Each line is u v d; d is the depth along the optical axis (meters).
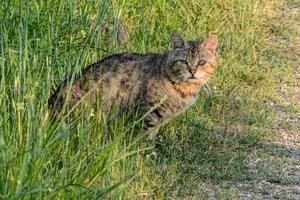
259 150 9.73
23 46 8.59
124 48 10.55
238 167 9.05
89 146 7.62
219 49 12.95
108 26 10.24
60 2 9.66
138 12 11.77
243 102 11.14
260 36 14.16
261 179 8.91
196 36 12.69
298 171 9.22
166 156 9.21
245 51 13.22
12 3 9.48
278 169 9.23
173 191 8.27
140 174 8.19
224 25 13.84
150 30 11.69
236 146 9.66
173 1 13.09
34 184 6.54
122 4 10.88
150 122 9.07
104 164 7.38
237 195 8.46
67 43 9.43
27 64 7.93
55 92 8.75
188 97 9.17
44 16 9.67
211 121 10.45
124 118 9.05
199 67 9.04
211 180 8.78
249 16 14.54
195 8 13.45
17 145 6.89
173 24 12.56
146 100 9.02
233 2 14.48
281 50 13.89
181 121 9.90
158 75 9.02
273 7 16.08
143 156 8.91
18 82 7.46
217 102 11.00
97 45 9.48
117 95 8.98
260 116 10.75
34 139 6.82
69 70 8.46
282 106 11.41
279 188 8.73
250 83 12.08
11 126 7.36
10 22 9.12
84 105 8.64
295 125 10.73
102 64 9.04
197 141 9.66
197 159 9.16
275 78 12.53
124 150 7.66
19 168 6.55
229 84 11.69
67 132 7.20
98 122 8.25
